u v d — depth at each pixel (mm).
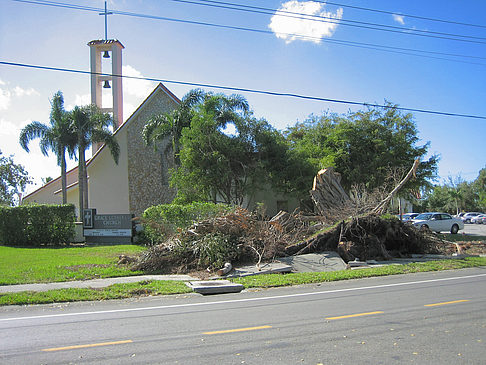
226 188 26578
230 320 6859
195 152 24969
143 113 33062
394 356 4961
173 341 5656
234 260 13961
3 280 10938
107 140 29828
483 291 9203
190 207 18938
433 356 4957
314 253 15266
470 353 5062
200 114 25719
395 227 16625
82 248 19438
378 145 28766
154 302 8781
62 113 29578
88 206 33250
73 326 6625
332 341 5562
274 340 5633
